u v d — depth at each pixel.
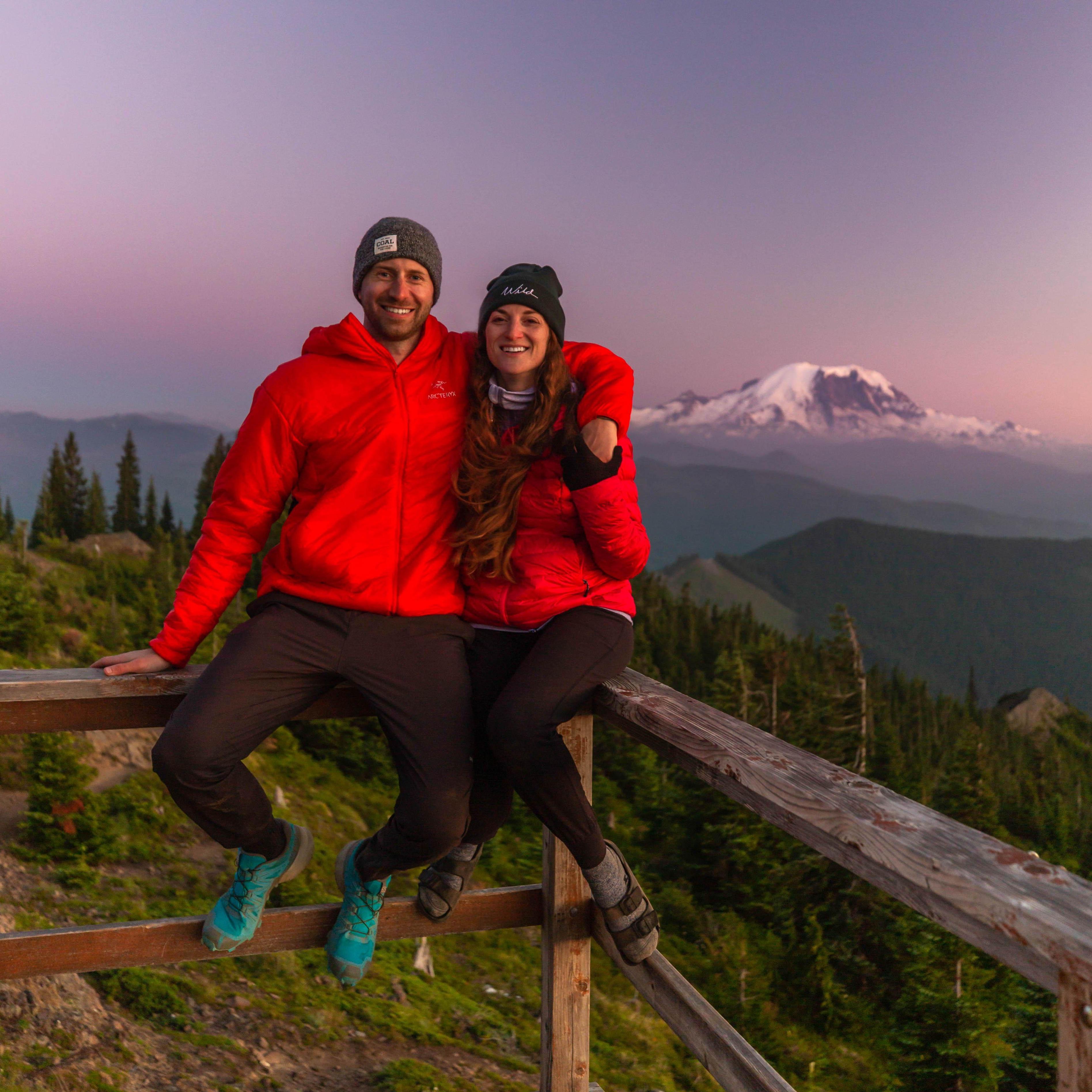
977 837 1.16
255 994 10.39
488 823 2.24
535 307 2.02
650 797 38.66
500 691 2.18
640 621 87.31
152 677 2.08
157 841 19.81
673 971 2.04
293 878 2.17
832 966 29.34
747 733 1.69
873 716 61.84
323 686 2.11
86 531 105.44
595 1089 2.45
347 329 2.09
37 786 17.77
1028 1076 18.30
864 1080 25.06
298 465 2.13
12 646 36.31
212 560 2.10
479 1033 13.73
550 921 2.33
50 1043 6.12
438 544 2.14
